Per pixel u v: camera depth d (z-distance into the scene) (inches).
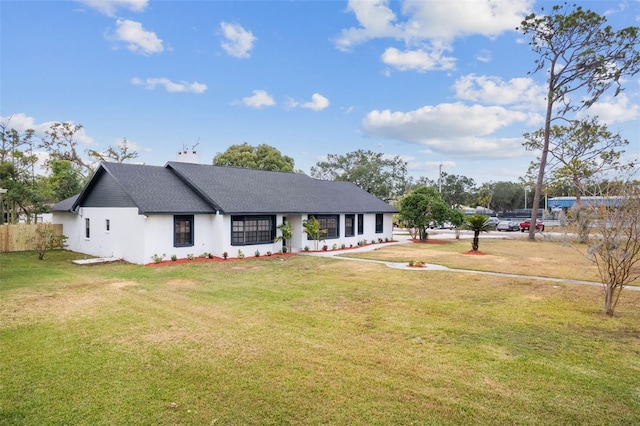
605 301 323.3
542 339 254.1
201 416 155.8
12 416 154.9
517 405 166.9
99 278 467.8
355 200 986.7
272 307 331.9
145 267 553.9
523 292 403.5
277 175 938.7
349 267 573.0
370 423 151.3
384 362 212.2
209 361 211.3
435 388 181.9
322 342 243.8
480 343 245.0
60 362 209.2
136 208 594.2
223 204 652.1
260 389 179.0
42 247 665.0
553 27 1039.0
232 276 489.1
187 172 727.7
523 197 2881.4
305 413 158.4
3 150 1035.3
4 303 340.5
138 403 165.8
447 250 829.2
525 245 943.7
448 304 348.2
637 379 194.1
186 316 301.6
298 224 796.6
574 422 154.3
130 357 216.5
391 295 383.9
